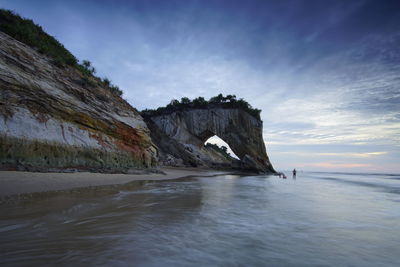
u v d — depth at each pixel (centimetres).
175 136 5319
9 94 1172
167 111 5756
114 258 315
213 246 385
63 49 2042
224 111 5356
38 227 428
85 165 1481
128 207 649
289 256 357
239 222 554
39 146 1215
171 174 2492
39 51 1600
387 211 806
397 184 2645
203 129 5384
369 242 442
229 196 1029
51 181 980
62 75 1655
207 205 761
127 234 418
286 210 739
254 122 5328
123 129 2011
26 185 835
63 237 385
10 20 1616
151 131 5603
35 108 1296
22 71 1318
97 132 1717
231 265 314
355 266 329
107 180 1288
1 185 782
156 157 2534
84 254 323
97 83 2055
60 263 292
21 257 303
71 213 539
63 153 1349
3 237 371
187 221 539
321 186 2002
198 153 5297
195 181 1855
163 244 381
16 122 1148
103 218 517
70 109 1534
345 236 476
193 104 5625
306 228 526
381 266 332
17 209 538
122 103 2242
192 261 321
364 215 714
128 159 1944
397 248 412
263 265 318
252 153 5084
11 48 1340
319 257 358
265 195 1140
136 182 1397
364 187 2053
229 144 5278
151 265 301
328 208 820
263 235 459
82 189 933
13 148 1088
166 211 634
